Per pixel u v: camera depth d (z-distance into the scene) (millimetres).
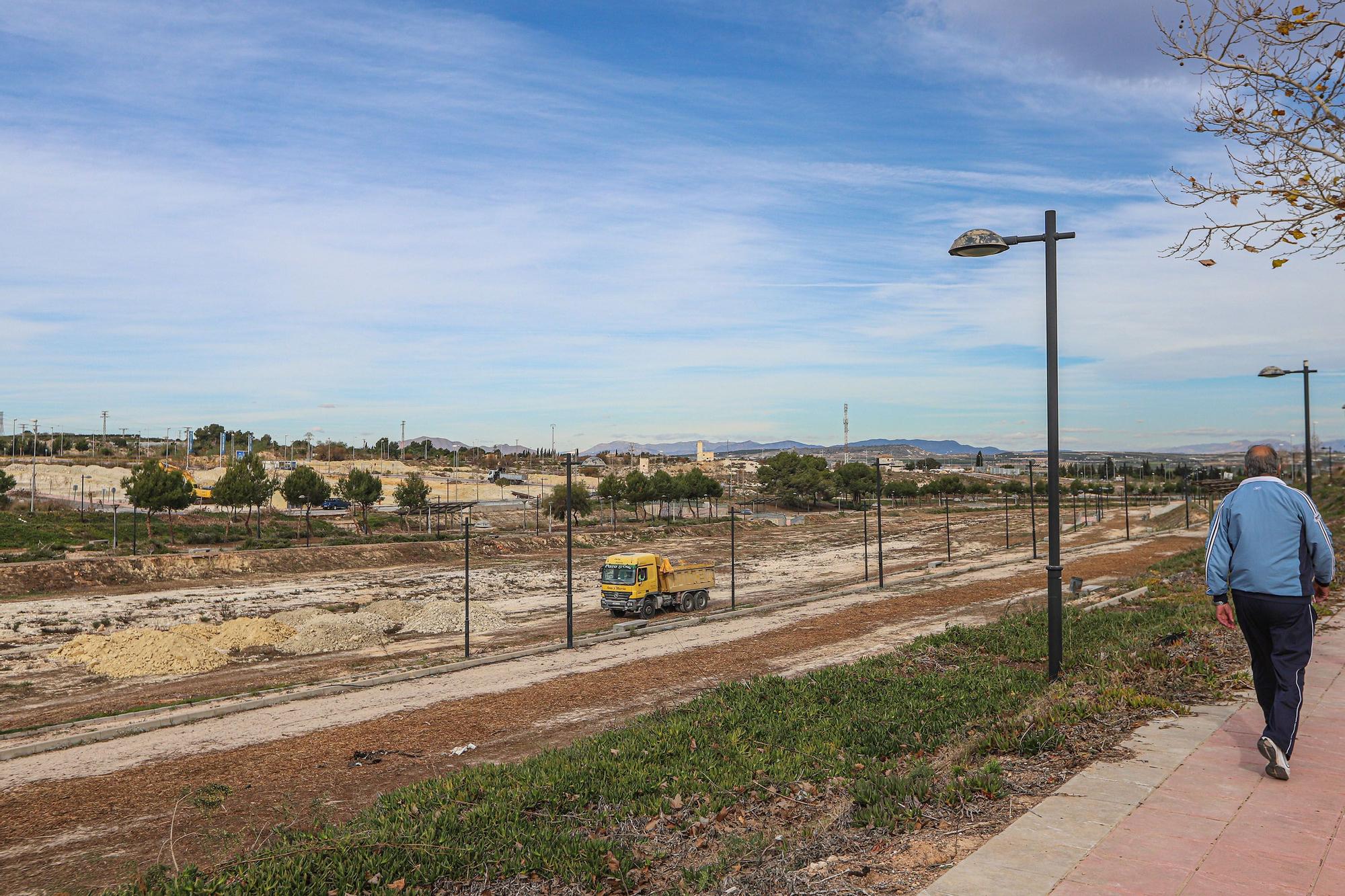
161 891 6965
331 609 44719
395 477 153500
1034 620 20000
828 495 159625
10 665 31391
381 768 16000
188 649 32031
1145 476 195500
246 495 73375
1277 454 5793
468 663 28375
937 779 6867
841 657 25891
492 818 7996
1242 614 5699
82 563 52750
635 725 12906
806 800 7727
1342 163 7137
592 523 103750
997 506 152500
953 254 11844
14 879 11555
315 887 6586
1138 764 6078
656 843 6980
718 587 53281
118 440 176000
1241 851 4453
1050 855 4594
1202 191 7703
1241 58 7477
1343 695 7520
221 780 15859
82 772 17375
